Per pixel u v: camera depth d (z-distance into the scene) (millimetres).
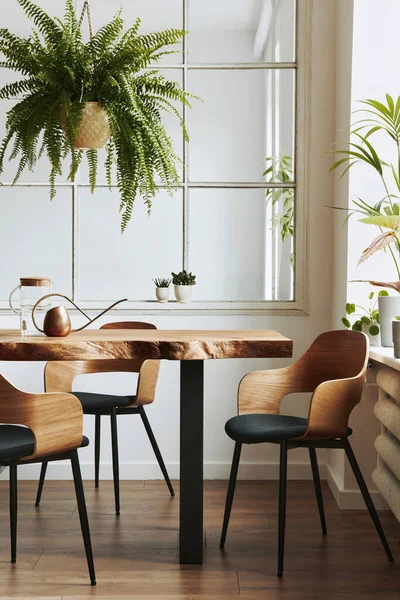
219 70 4344
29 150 3174
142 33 4352
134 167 3172
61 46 3043
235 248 4379
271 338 3047
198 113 4352
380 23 3775
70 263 4371
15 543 3010
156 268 4383
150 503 3844
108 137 3205
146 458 4379
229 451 4383
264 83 4340
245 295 4387
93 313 4316
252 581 2830
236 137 4355
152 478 4371
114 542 3240
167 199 4367
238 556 3084
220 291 4387
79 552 3119
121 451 4371
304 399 4340
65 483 4262
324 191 4312
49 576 2867
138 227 4371
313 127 4293
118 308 4328
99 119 3111
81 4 4336
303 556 3088
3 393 2613
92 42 3113
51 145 3115
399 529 3451
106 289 4387
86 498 3934
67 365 3873
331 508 3779
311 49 4270
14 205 4359
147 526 3461
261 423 3154
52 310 3104
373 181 3826
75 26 3133
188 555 2996
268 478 4367
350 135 3832
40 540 3262
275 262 4371
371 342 3676
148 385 3768
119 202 4367
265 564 2996
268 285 4379
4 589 2746
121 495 3994
